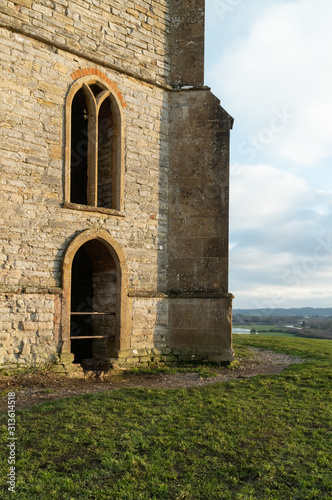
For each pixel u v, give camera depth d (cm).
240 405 636
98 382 827
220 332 1053
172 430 523
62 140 925
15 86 859
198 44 1139
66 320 891
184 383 818
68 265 902
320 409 626
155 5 1122
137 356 1005
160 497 374
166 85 1121
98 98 988
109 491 381
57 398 677
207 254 1077
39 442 478
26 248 856
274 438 504
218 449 468
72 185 1271
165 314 1072
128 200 1030
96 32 996
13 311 821
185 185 1102
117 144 1026
